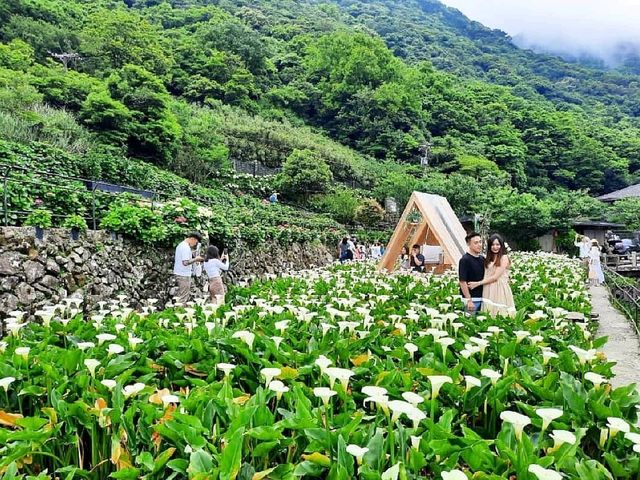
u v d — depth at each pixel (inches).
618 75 5575.8
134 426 105.2
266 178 1590.8
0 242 310.5
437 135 2984.7
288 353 148.7
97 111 1098.7
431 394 120.3
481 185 1995.6
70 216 392.8
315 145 1974.7
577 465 84.6
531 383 123.1
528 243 1770.4
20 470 97.3
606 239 1802.4
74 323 191.8
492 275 274.2
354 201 1579.7
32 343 162.9
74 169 762.8
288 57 3191.4
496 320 212.8
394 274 541.3
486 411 117.9
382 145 2583.7
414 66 3828.7
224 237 561.0
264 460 93.0
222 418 103.3
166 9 3363.7
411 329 200.4
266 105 2608.3
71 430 103.7
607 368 148.8
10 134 773.3
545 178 2878.9
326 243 1164.5
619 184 2979.8
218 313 235.1
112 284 407.8
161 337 167.3
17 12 1980.8
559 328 220.2
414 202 604.7
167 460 90.2
